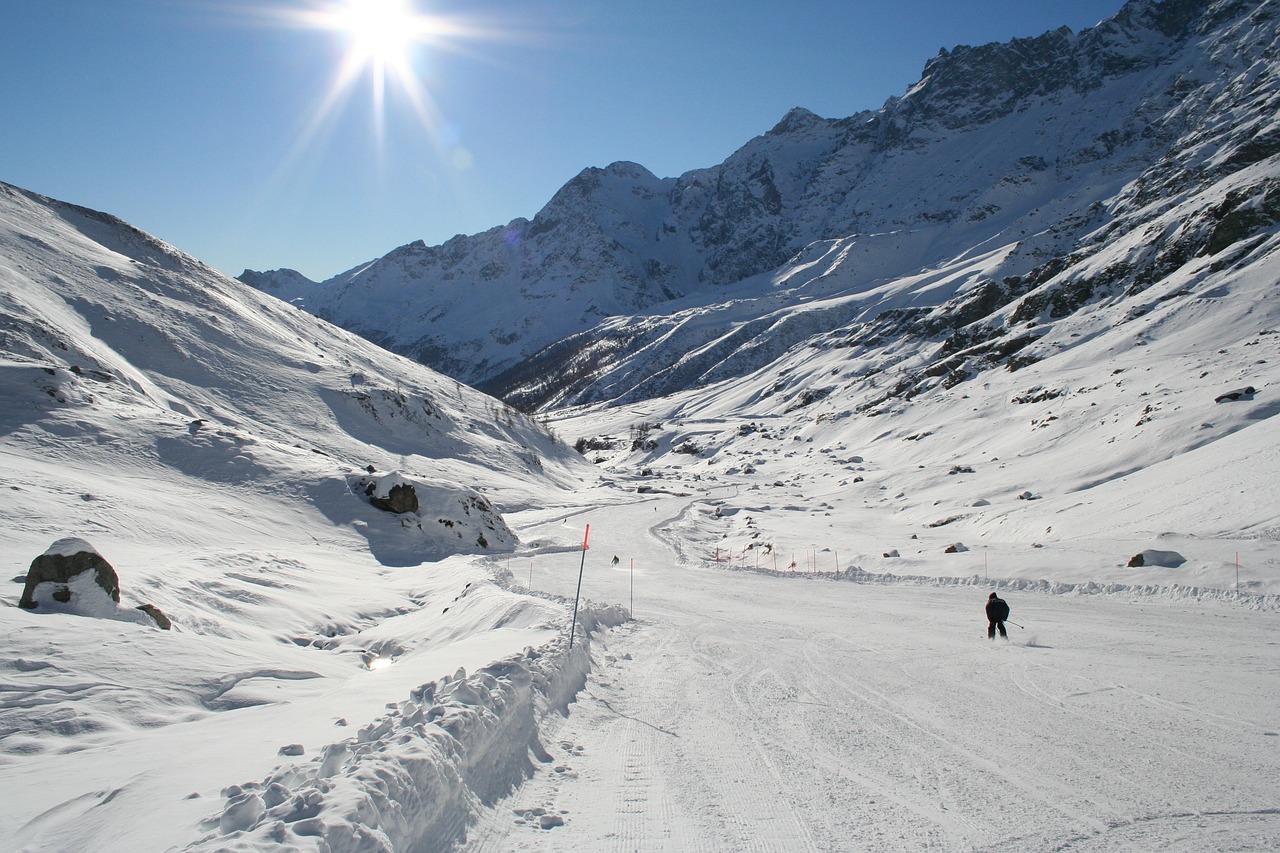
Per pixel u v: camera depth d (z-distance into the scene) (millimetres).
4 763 7098
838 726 9945
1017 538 40469
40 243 71125
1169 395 62375
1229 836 6223
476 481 71938
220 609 17328
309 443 63062
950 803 7027
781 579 35188
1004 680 12828
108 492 27719
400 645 17969
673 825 6512
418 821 5473
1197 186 175000
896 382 137625
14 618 11422
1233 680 12375
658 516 68812
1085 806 6914
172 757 7141
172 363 63719
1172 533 30219
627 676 13594
